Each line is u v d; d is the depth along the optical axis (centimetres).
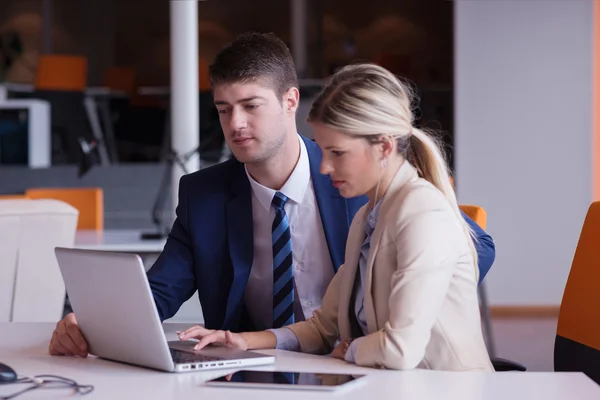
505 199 751
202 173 263
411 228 195
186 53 575
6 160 1073
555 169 748
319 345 228
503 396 163
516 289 751
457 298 203
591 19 739
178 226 262
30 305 371
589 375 219
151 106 1176
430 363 200
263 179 253
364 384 174
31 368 197
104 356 206
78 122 1149
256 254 258
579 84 743
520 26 745
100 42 1467
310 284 260
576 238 747
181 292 258
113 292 192
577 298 225
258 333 223
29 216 363
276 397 164
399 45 1405
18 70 1442
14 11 1452
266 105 236
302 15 1334
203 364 189
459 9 747
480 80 749
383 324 201
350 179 202
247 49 235
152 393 169
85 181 995
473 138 751
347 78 201
